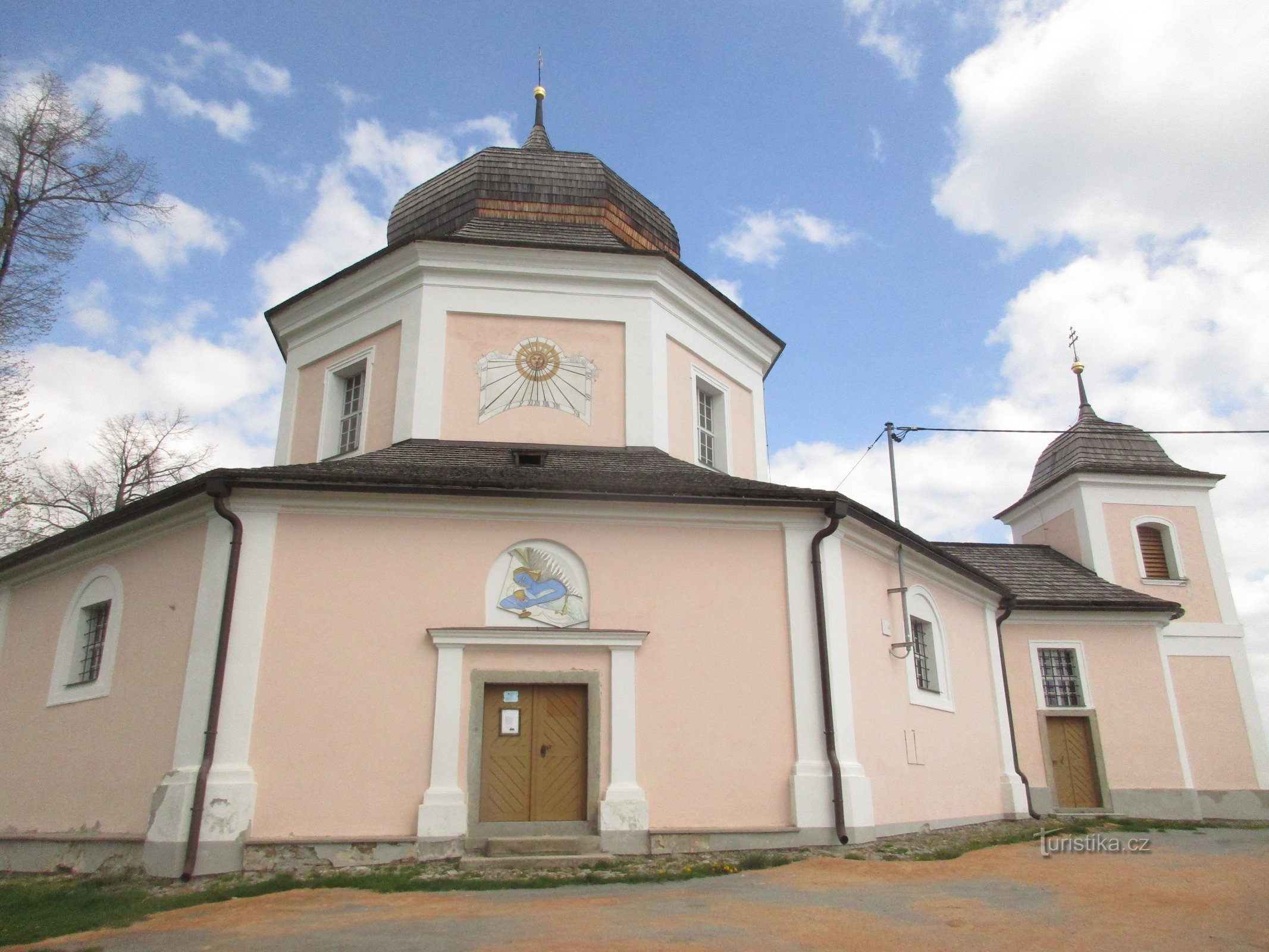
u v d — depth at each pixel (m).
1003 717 17.97
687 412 16.42
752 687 12.09
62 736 13.05
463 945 6.72
